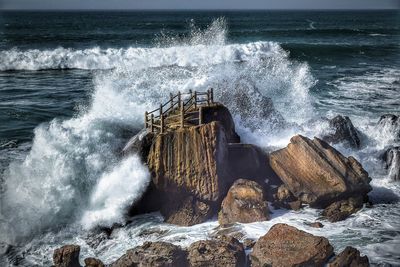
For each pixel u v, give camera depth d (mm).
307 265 12594
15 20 157250
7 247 15219
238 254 12922
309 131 21812
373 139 22953
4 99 32312
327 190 16438
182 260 13055
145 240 15148
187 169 16484
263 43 57031
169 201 16719
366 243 14102
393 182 18953
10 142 23297
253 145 18188
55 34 88562
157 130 17891
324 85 36812
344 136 21719
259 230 14883
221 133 17125
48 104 30953
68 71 45344
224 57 52094
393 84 37594
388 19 191625
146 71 42562
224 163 17047
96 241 15422
